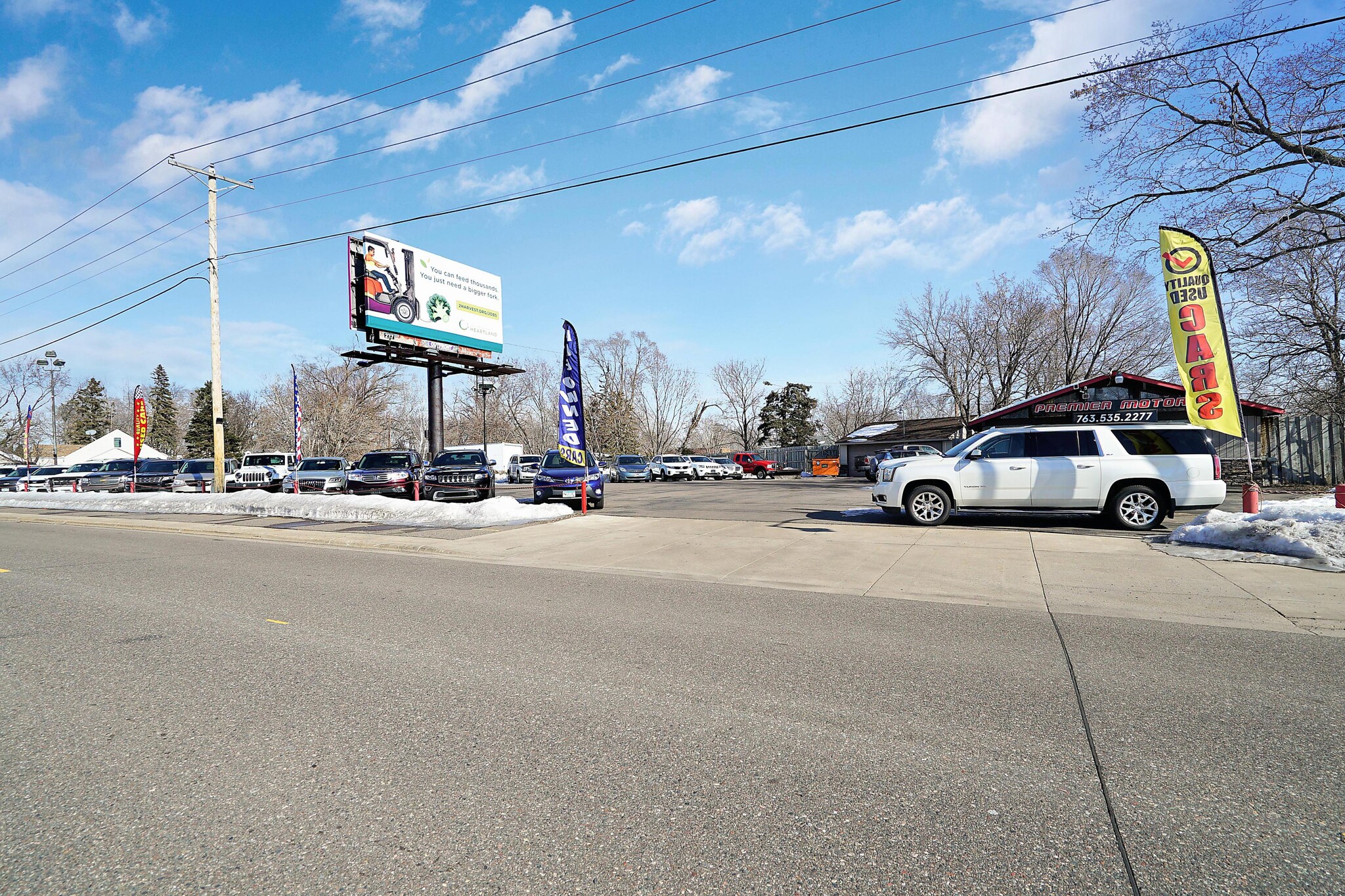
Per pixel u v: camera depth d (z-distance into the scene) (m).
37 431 77.25
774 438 76.06
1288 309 22.86
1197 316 11.53
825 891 2.43
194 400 72.19
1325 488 21.67
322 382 56.50
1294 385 23.48
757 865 2.57
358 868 2.56
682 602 7.32
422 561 10.39
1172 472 12.09
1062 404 25.70
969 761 3.44
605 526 14.19
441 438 33.62
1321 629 6.01
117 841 2.76
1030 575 8.49
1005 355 42.00
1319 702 4.23
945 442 45.31
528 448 71.44
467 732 3.80
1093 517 14.12
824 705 4.21
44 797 3.11
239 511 18.72
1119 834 2.78
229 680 4.69
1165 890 2.42
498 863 2.59
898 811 2.96
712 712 4.11
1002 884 2.46
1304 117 16.70
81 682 4.66
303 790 3.15
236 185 22.84
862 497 22.38
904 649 5.45
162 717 4.04
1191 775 3.29
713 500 21.73
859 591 7.89
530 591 7.95
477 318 34.09
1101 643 5.64
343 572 9.34
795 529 13.00
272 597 7.57
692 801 3.05
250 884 2.47
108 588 8.09
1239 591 7.39
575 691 4.46
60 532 15.67
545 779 3.25
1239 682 4.62
